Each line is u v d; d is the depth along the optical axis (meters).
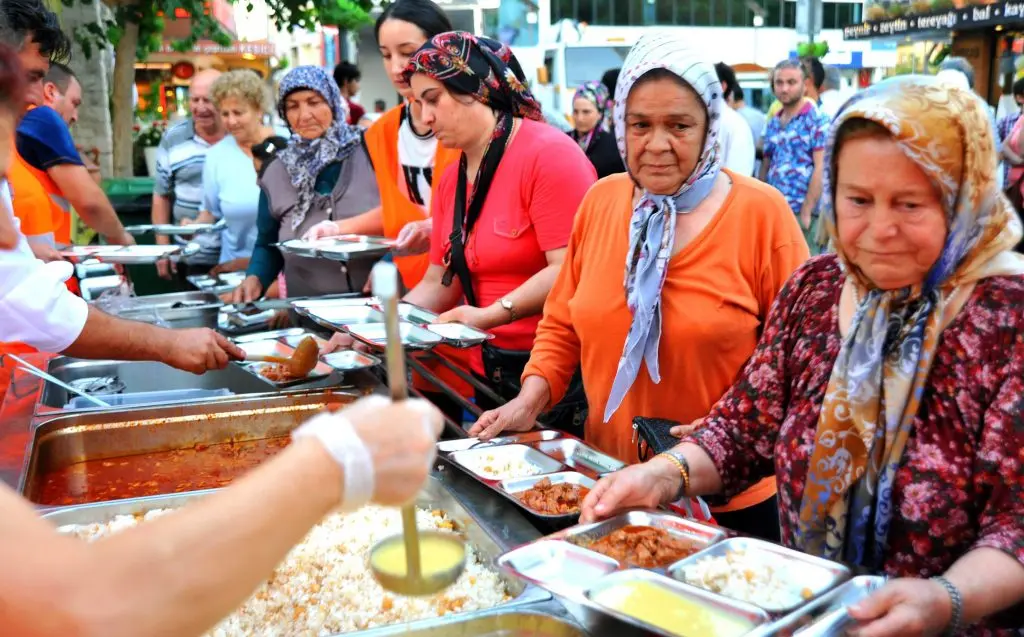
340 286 3.98
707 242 2.01
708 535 1.49
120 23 8.52
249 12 8.92
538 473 2.00
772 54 18.98
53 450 2.42
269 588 1.65
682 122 1.92
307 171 4.01
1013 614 1.29
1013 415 1.23
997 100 10.05
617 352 2.17
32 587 0.75
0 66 1.09
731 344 2.02
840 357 1.41
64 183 4.08
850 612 1.12
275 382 2.70
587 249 2.27
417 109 3.50
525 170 2.74
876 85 1.31
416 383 3.05
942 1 10.17
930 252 1.28
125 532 0.82
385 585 1.01
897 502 1.35
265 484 0.84
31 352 3.18
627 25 18.33
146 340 2.52
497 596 1.55
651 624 1.15
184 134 5.92
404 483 0.88
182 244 4.74
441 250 3.09
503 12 15.34
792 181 6.95
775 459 1.55
